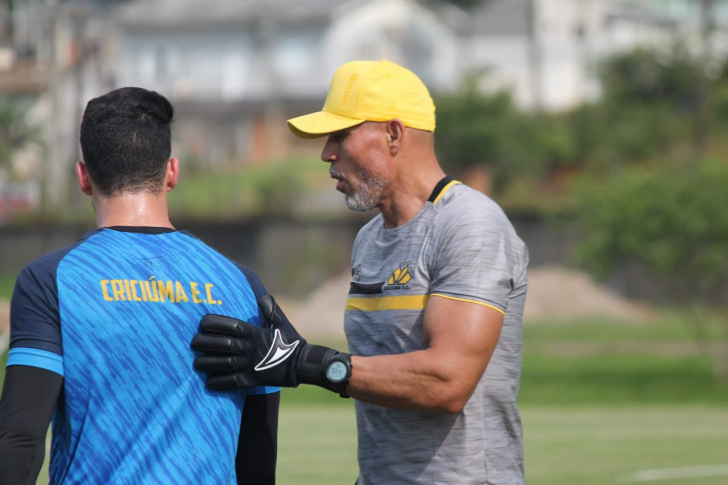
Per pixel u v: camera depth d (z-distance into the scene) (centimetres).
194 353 920
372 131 1109
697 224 6519
